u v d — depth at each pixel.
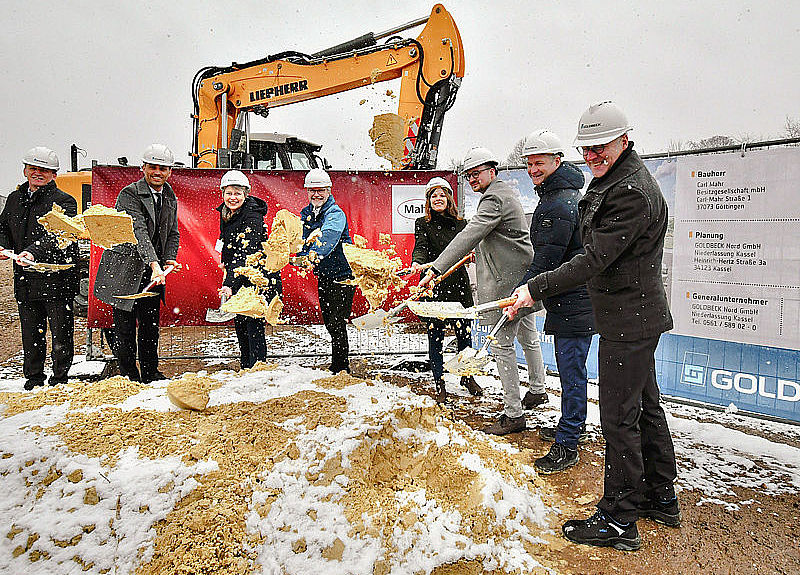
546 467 3.50
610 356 2.72
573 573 2.49
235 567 2.11
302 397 3.13
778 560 2.59
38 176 4.52
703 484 3.38
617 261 2.67
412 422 2.89
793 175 4.18
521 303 2.90
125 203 4.43
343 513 2.32
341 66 7.32
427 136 6.86
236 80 7.91
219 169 6.11
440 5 6.71
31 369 4.78
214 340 7.55
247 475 2.39
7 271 19.16
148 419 2.79
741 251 4.47
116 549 2.12
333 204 4.90
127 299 4.45
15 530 2.15
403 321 6.43
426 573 2.22
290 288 6.36
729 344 4.63
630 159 2.68
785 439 4.17
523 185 5.80
